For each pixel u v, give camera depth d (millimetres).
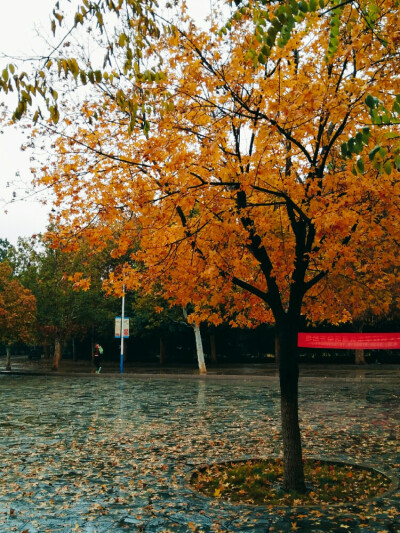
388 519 6301
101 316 41531
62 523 6395
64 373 31609
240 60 7000
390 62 6961
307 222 7418
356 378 25109
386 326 40500
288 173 8180
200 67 7215
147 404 17578
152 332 42531
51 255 35750
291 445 7660
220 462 9203
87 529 6184
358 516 6414
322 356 42062
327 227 6457
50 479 8398
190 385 24625
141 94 5988
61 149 7465
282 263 8031
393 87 6688
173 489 7777
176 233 7773
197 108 7316
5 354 80812
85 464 9383
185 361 47125
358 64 7195
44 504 7125
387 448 10328
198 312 9117
